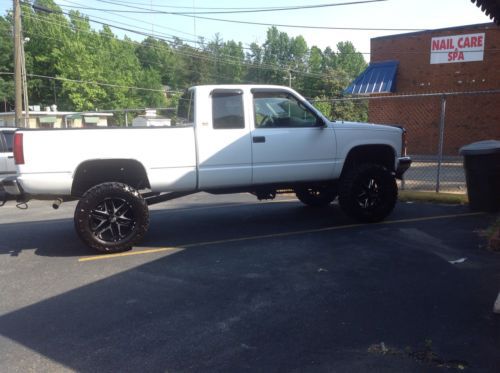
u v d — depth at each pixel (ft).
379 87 67.05
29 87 206.69
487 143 28.07
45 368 11.23
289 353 11.64
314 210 29.73
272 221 26.78
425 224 24.80
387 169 25.44
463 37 62.03
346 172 25.35
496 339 12.03
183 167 21.45
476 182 27.50
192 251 21.01
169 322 13.62
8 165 37.01
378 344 11.92
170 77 288.51
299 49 300.20
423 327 12.81
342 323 13.21
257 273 17.72
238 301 15.05
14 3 73.92
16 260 20.39
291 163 23.26
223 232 24.45
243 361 11.34
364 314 13.76
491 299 14.61
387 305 14.37
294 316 13.78
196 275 17.71
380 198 25.32
